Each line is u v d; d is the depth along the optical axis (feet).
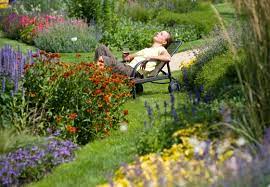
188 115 21.09
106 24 65.82
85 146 25.55
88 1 68.74
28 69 26.50
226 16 74.33
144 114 30.17
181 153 18.38
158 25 73.51
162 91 38.58
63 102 26.63
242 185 14.49
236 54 19.72
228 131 18.26
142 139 21.08
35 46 62.13
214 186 14.74
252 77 19.01
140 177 16.48
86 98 26.81
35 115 25.84
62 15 69.36
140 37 64.44
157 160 17.42
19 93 25.84
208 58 37.73
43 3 77.25
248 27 19.21
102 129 26.86
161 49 37.47
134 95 35.32
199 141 18.71
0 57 26.55
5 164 21.58
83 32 62.13
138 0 85.20
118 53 59.77
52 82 26.48
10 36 67.82
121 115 28.04
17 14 71.26
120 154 22.66
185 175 15.79
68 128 25.46
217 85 27.58
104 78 27.73
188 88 36.17
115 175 18.38
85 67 27.71
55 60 28.43
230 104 20.51
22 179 21.81
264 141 17.08
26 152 22.59
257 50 18.74
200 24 71.10
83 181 20.12
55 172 22.03
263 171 14.79
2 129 24.76
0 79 26.27
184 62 49.37
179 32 69.46
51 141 24.03
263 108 18.69
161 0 83.92
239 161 15.19
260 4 18.56
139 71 36.88
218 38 38.34
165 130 20.81
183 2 83.05
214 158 16.46
